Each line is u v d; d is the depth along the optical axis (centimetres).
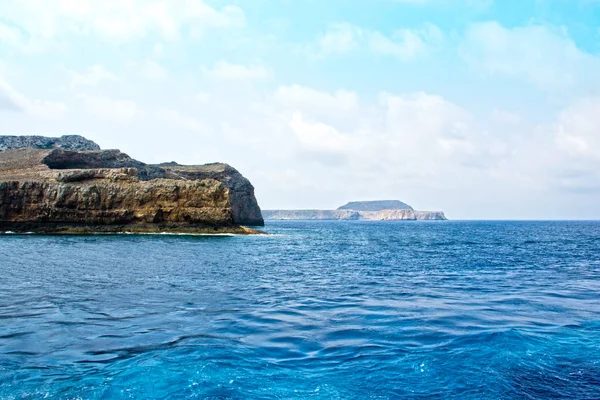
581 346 1080
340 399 789
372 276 2580
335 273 2722
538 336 1170
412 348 1073
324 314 1480
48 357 1002
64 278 2292
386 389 832
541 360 983
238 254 4050
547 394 816
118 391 806
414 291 2000
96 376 877
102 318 1398
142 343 1113
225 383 845
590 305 1647
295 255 4088
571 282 2331
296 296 1848
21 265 2842
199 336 1184
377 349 1067
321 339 1162
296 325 1318
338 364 962
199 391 807
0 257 3328
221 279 2364
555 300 1758
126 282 2186
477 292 1972
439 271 2856
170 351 1035
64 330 1245
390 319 1398
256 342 1130
